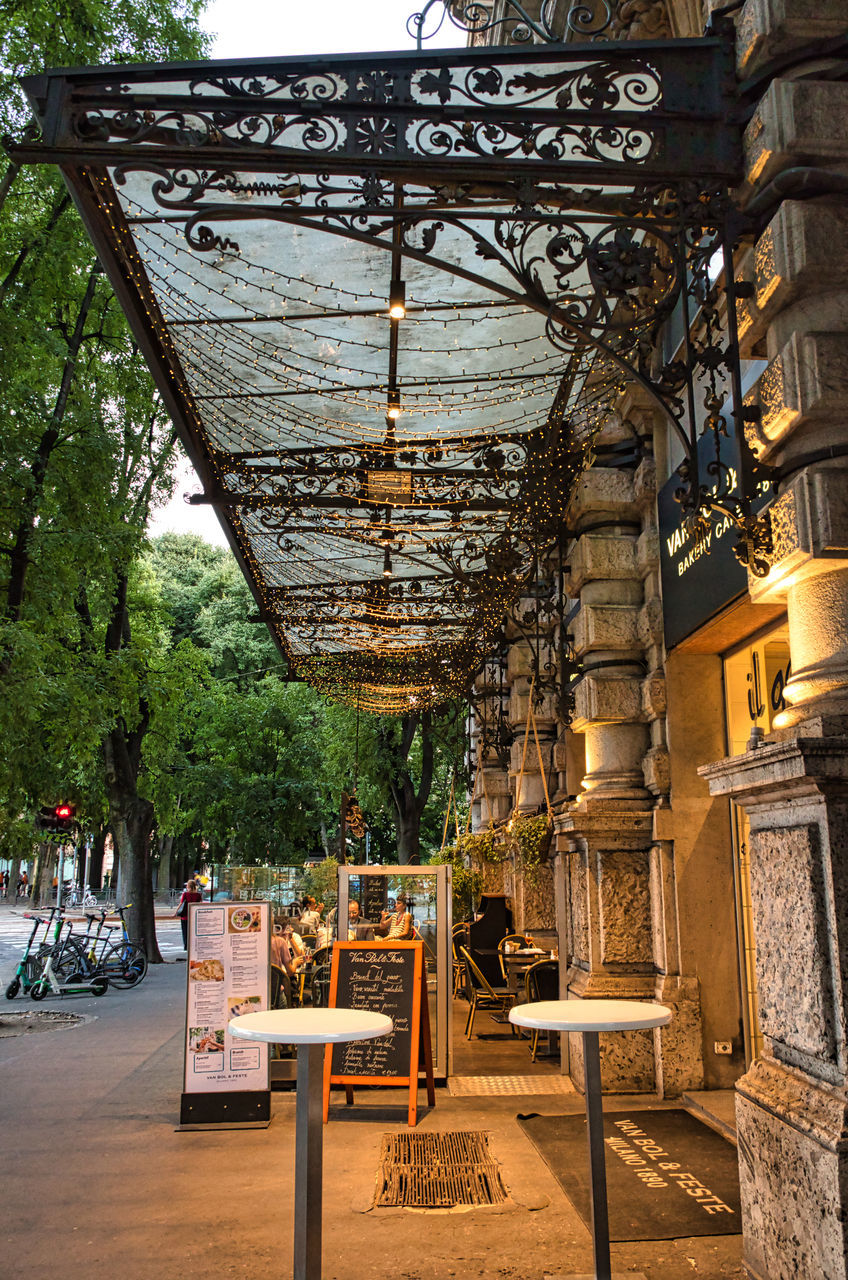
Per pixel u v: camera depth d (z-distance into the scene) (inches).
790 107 143.9
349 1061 266.5
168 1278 155.8
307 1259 125.9
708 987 270.5
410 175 152.2
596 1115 136.1
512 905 490.3
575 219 154.7
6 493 527.2
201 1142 238.2
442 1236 172.2
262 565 400.8
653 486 292.2
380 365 259.8
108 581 639.1
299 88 152.9
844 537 134.8
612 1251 163.0
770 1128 133.0
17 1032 430.9
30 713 487.2
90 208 168.6
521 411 289.0
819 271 139.6
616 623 299.0
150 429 727.1
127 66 151.0
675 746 279.9
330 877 471.5
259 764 1224.2
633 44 156.4
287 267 217.3
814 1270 119.5
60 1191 200.5
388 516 335.9
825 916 124.6
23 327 516.4
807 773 119.9
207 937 260.4
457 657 517.3
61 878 1148.5
